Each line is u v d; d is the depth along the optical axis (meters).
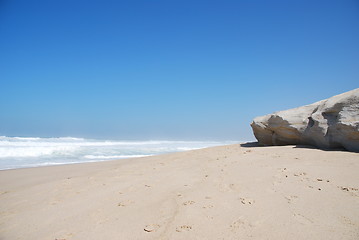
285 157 7.95
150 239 3.66
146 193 5.70
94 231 4.06
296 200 4.53
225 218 4.09
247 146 12.62
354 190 4.78
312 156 7.70
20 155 15.97
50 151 17.75
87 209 5.02
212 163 8.35
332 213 3.95
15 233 4.22
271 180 5.74
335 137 8.45
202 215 4.26
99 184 6.84
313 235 3.40
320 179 5.48
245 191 5.21
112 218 4.49
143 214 4.54
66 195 6.05
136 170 8.50
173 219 4.20
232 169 7.10
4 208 5.44
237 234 3.59
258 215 4.09
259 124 11.85
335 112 8.84
